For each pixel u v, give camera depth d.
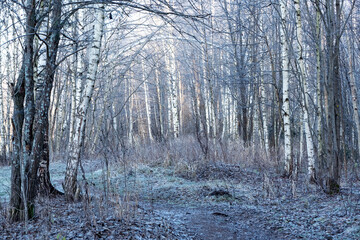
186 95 33.88
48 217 5.10
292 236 5.64
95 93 12.69
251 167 14.09
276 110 19.75
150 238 4.99
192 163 12.93
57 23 6.15
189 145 15.55
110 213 6.06
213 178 11.72
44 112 6.45
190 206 8.45
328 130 8.81
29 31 5.26
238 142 17.38
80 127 7.46
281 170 13.30
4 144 17.91
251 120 20.95
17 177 5.54
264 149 16.62
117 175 11.02
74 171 7.32
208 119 20.44
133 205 6.85
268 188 9.34
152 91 28.20
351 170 14.34
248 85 18.56
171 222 6.45
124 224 5.36
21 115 5.44
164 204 8.62
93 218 5.24
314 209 7.16
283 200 8.55
